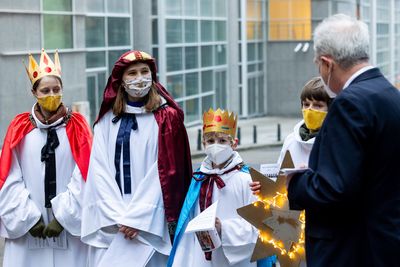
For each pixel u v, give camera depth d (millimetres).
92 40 29953
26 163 7047
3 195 6938
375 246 4086
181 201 6754
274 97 48281
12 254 7105
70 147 7035
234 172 6395
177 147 6773
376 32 58500
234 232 6215
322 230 4234
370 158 4082
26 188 7062
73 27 27641
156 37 34438
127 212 6648
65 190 7047
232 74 41375
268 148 32875
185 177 6883
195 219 5855
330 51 4238
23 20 25422
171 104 6945
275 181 5863
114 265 6711
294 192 4227
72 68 27750
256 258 5973
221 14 40281
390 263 4074
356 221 4148
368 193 4102
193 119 38000
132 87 6668
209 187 6391
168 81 35219
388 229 4070
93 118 30234
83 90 28375
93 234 6863
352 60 4223
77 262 7094
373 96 4090
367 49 4238
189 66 37219
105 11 30531
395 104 4133
